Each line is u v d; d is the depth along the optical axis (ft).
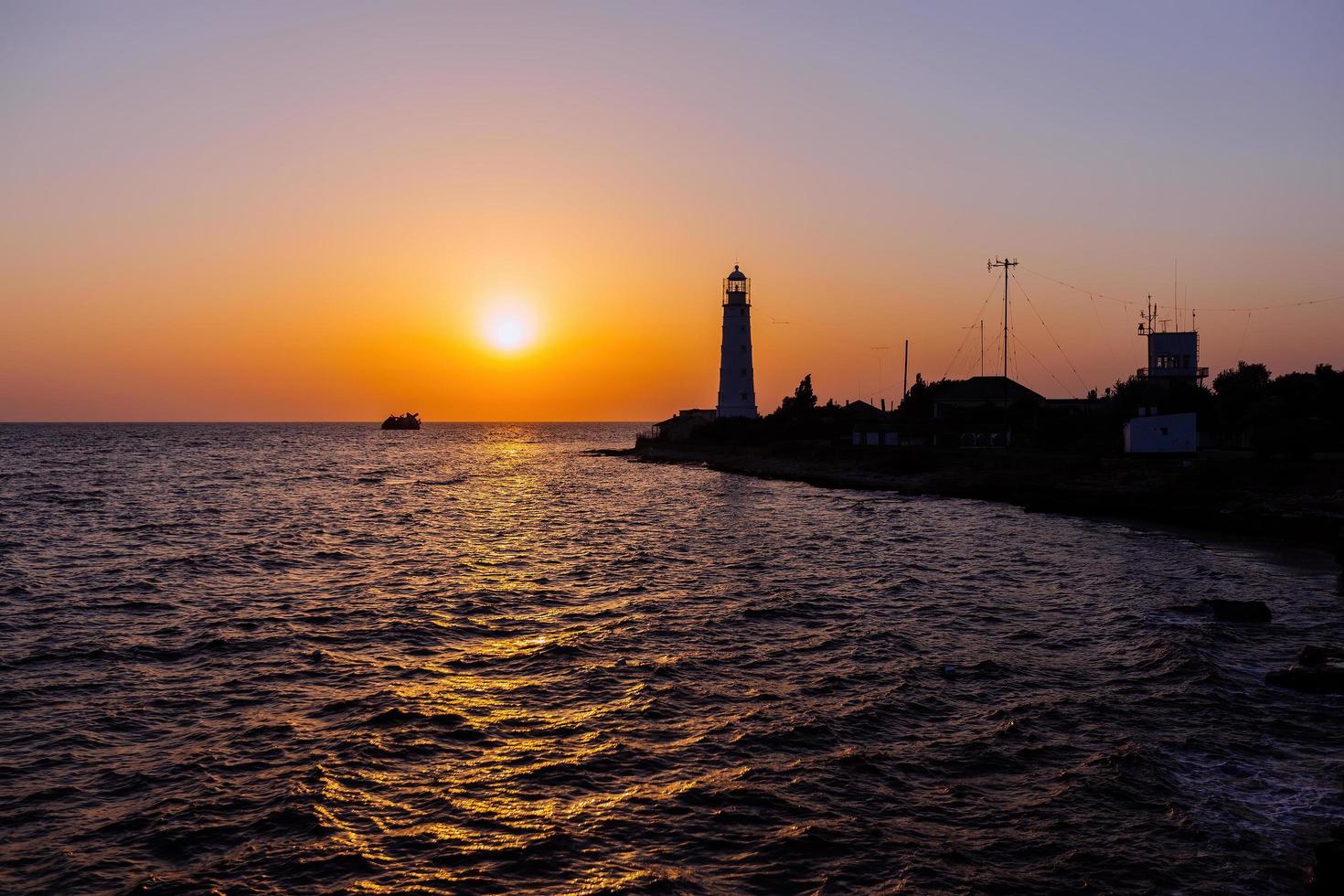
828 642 93.50
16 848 50.62
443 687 79.10
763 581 128.98
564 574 136.56
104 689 77.87
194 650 90.38
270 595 118.42
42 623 101.14
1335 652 81.92
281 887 46.91
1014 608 109.29
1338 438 247.70
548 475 414.00
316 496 287.28
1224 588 122.01
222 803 56.24
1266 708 71.56
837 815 54.34
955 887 46.44
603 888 46.55
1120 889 46.19
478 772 60.90
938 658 86.79
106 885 47.09
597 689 78.33
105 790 58.08
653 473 423.23
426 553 159.33
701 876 47.70
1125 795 56.29
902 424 407.44
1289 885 46.39
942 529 191.52
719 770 60.85
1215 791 56.70
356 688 78.74
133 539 171.83
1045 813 54.24
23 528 187.42
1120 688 77.00
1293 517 173.78
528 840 51.55
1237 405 302.04
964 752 63.41
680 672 82.94
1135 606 108.47
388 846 51.03
